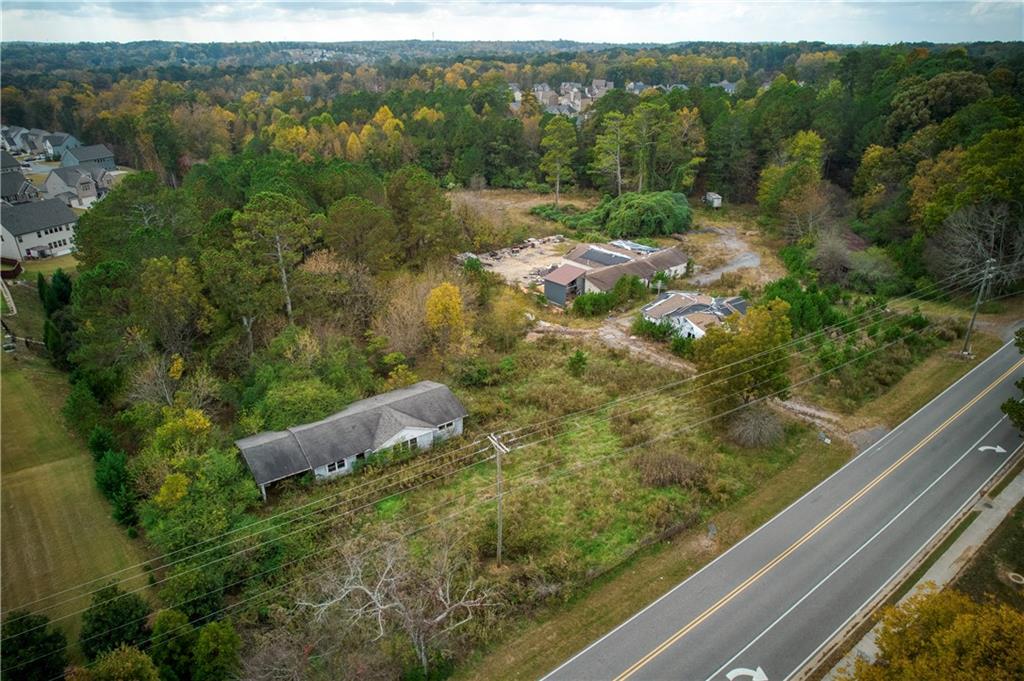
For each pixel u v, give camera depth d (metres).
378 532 30.36
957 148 61.00
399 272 52.78
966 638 16.92
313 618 24.88
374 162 101.12
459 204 76.25
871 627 25.12
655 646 24.75
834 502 32.22
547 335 52.38
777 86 106.38
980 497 31.83
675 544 29.98
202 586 25.11
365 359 44.34
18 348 46.25
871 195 70.38
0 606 26.55
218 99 162.00
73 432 37.56
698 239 77.75
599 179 94.94
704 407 39.84
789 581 27.56
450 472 35.31
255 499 31.69
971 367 43.94
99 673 20.41
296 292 46.03
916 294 55.31
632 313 57.06
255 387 39.25
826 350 44.59
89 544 29.81
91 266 49.22
